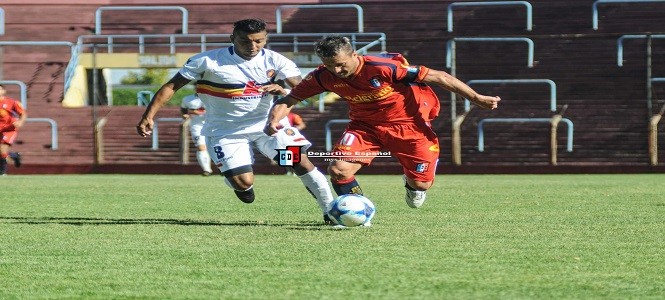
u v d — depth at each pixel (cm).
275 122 1081
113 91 4894
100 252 888
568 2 3962
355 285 701
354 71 1078
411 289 684
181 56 3738
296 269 777
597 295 661
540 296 657
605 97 3441
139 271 775
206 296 664
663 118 3120
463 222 1173
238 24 1162
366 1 4125
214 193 1836
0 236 1023
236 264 807
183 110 2708
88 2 4300
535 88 3469
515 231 1059
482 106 1091
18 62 3947
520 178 2530
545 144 3131
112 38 3978
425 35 3950
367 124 1134
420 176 1148
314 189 1167
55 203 1575
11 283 722
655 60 3581
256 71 1188
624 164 2878
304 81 1095
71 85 3700
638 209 1393
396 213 1322
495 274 749
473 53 3688
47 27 4203
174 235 1024
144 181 2366
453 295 661
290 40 3825
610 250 893
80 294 676
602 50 3656
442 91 3288
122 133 3328
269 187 2041
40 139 3391
